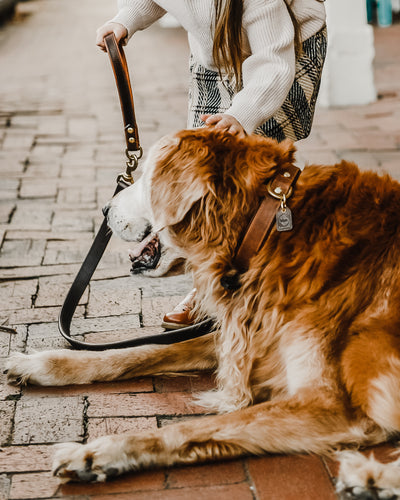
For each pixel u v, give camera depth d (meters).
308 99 2.83
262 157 2.37
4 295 3.46
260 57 2.58
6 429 2.35
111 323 3.17
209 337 2.77
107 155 6.02
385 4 14.16
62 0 26.27
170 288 3.55
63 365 2.64
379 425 2.17
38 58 12.02
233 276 2.42
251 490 2.04
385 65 10.04
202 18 2.67
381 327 2.18
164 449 2.12
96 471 2.06
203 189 2.30
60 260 3.89
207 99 2.91
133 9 3.02
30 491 2.04
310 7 2.80
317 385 2.18
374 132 6.39
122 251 4.07
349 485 1.99
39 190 5.11
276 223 2.34
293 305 2.29
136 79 9.78
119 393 2.60
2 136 6.70
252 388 2.46
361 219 2.33
